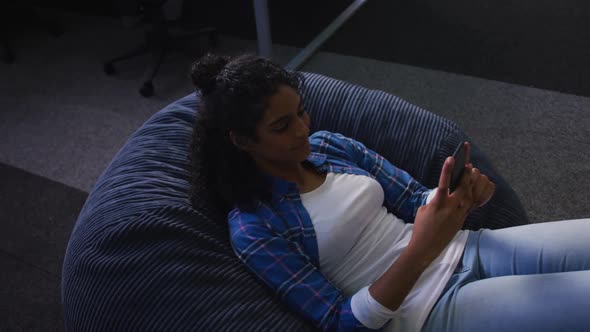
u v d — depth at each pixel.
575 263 0.88
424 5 2.99
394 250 0.95
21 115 2.49
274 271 0.84
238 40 2.87
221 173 0.92
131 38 3.05
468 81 2.29
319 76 1.36
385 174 1.07
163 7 2.62
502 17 2.75
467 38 2.62
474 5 2.90
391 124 1.25
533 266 0.91
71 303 0.89
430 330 0.87
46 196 1.97
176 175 1.09
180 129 1.20
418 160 1.23
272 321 0.83
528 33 2.58
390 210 1.08
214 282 0.85
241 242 0.87
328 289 0.85
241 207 0.91
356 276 0.94
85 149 2.21
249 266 0.86
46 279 1.64
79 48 3.02
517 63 2.37
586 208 1.61
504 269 0.93
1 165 2.17
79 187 2.00
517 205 1.23
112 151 2.17
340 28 2.87
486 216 1.16
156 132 1.19
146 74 2.52
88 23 3.29
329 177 0.97
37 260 1.71
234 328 0.81
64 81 2.72
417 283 0.91
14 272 1.68
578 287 0.79
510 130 1.98
